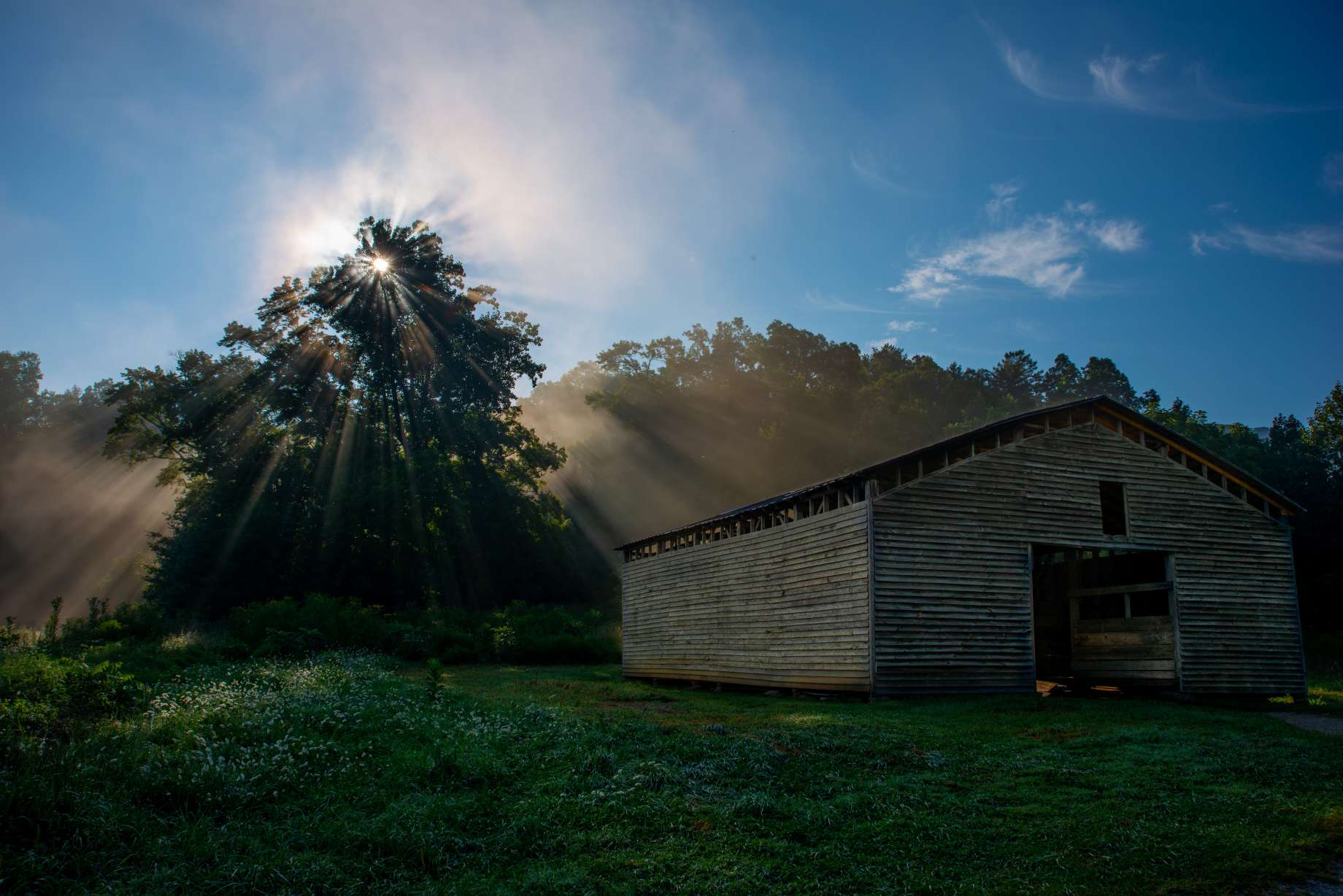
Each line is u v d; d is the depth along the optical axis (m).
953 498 17.48
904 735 11.28
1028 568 17.84
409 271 48.50
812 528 18.38
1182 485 19.89
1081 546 18.53
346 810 7.15
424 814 7.02
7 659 10.62
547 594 52.44
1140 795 8.09
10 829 5.68
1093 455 19.19
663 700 17.69
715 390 68.12
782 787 8.34
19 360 84.06
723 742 10.23
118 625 26.27
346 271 46.97
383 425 49.25
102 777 6.88
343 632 28.52
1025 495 18.25
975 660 16.94
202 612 40.34
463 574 47.94
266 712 10.41
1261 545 20.27
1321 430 48.28
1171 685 18.72
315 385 46.03
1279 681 19.55
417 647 29.91
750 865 6.09
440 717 11.51
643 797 7.73
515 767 8.80
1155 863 6.15
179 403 44.56
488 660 31.84
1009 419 18.17
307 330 46.59
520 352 52.31
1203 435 47.12
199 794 6.91
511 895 5.56
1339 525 43.28
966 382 68.75
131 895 5.10
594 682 23.66
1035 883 5.80
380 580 43.94
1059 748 10.43
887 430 57.47
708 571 22.59
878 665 16.02
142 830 6.10
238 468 44.03
